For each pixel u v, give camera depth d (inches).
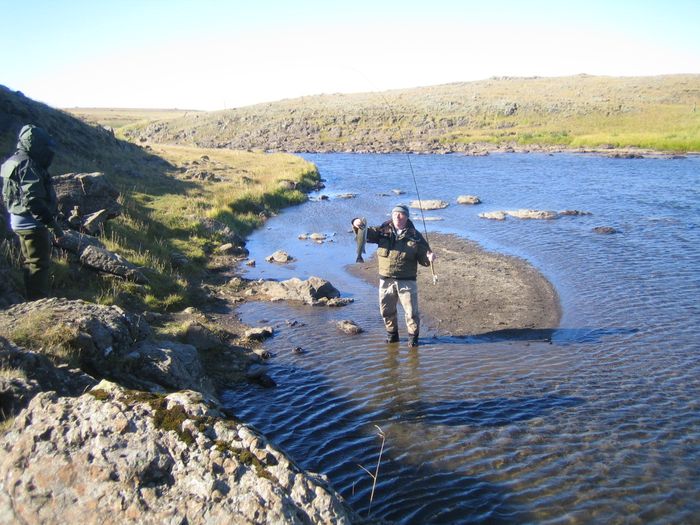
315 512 143.3
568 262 617.9
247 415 276.8
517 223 861.8
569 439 257.1
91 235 478.3
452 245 712.4
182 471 146.4
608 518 202.2
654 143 2233.0
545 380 323.0
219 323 406.6
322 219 917.2
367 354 361.1
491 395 302.5
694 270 578.6
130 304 387.5
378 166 1957.4
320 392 304.5
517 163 1902.1
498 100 3737.7
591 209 983.6
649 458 242.1
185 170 1117.7
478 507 207.2
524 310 458.3
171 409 162.1
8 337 221.5
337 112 3794.3
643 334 402.0
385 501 210.1
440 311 454.9
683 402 295.9
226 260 599.2
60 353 219.3
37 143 272.8
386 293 370.6
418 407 287.7
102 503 140.1
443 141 2891.2
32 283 281.9
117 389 169.8
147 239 553.0
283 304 464.8
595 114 3211.1
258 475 145.3
